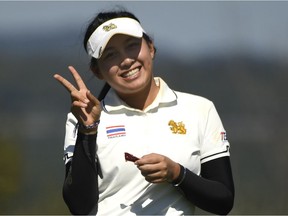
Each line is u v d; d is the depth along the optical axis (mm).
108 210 14859
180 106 15328
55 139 54469
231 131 40812
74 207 14828
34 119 65688
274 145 37344
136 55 15008
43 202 41500
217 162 15203
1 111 72375
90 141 14539
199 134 15180
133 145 14883
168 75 54281
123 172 14789
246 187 33656
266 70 42031
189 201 15141
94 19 15391
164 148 14898
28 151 48125
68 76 54906
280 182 33844
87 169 14555
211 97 48000
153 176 14141
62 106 74750
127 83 15047
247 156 36719
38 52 87188
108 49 15055
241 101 42938
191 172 14617
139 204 14805
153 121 15109
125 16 15367
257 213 32125
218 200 14875
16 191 43094
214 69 50562
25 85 80188
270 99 41344
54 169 45812
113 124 15070
